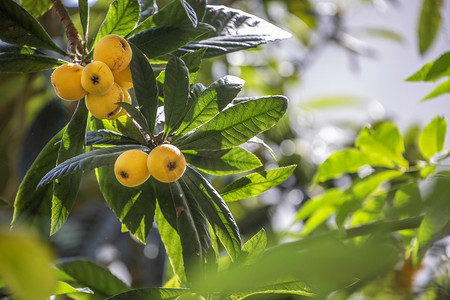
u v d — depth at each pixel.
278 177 1.31
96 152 1.23
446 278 1.34
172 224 1.32
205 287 1.15
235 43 1.36
